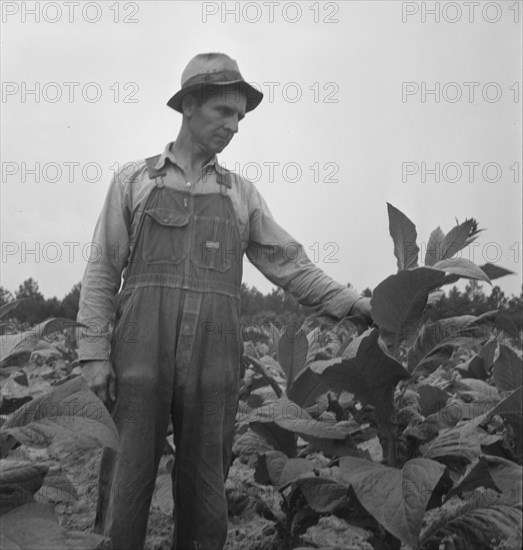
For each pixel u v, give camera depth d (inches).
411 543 86.8
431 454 105.9
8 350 97.0
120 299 111.8
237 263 113.5
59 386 89.3
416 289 105.0
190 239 108.7
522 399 100.7
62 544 78.8
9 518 82.9
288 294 127.3
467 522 100.9
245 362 161.8
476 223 115.0
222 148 112.0
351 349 102.2
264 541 143.6
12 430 84.7
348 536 154.9
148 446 107.0
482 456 98.7
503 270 106.4
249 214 120.0
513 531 94.3
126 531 106.7
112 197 111.4
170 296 107.3
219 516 111.8
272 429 133.3
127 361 107.1
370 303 109.0
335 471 127.9
